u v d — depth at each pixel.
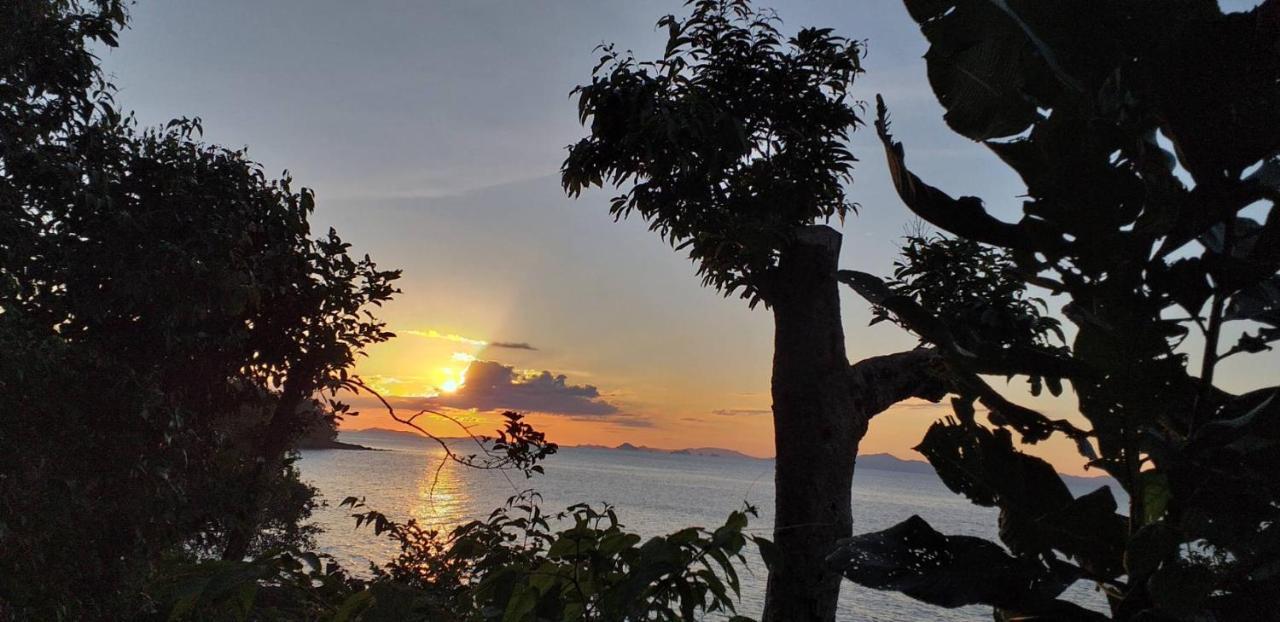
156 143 6.38
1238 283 1.35
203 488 6.32
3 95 5.60
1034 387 2.78
